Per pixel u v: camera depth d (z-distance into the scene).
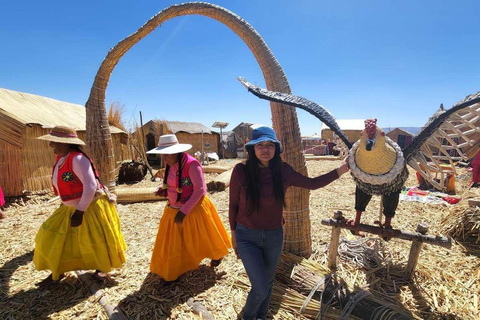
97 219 2.88
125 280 3.12
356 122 25.41
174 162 2.91
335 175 2.27
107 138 4.43
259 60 3.25
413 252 2.90
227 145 22.20
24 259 3.66
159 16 3.71
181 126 18.66
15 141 6.50
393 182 2.11
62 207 2.89
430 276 3.06
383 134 2.06
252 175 2.07
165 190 3.04
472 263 3.38
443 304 2.68
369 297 2.58
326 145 22.94
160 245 2.98
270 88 3.22
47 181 7.53
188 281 3.07
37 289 2.98
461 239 4.04
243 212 2.17
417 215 5.29
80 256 2.83
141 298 2.79
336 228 3.01
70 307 2.69
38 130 7.33
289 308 2.63
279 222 2.19
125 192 6.60
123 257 3.08
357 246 3.56
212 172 12.17
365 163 2.11
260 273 2.04
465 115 2.10
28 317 2.55
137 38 4.04
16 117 6.56
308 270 2.99
